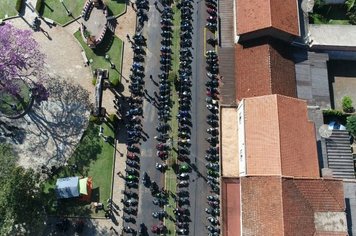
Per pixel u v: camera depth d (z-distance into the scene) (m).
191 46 100.19
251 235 77.06
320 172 84.19
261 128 81.69
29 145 92.38
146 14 102.38
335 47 95.25
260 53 91.50
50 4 102.25
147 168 91.50
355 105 97.25
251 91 90.50
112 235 87.12
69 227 87.19
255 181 78.62
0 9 102.06
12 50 86.75
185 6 102.38
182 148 92.62
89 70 98.44
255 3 91.25
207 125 94.44
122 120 94.50
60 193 86.81
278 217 75.44
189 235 87.44
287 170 78.56
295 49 95.69
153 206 89.06
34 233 85.62
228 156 91.06
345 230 77.75
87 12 101.38
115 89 97.00
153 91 97.00
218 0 102.25
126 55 99.62
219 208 88.56
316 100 92.75
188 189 90.12
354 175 88.25
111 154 92.38
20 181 77.88
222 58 97.69
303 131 82.69
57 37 100.44
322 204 78.62
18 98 95.19
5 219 74.56
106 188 90.19
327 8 102.25
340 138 90.31
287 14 91.12
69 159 91.75
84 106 95.69
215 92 96.38
